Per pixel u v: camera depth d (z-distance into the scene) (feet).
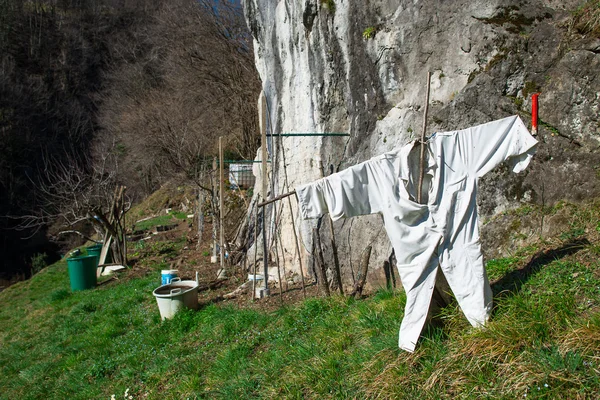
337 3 19.54
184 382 14.07
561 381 8.00
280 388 11.70
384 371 10.17
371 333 12.05
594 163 12.43
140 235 47.65
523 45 14.02
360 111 18.74
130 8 118.52
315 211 11.15
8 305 36.45
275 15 25.45
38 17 116.98
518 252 12.77
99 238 53.26
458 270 9.86
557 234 12.48
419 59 16.65
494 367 9.05
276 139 25.29
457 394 8.91
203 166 38.27
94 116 102.37
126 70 90.68
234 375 13.42
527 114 13.73
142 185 76.95
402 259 10.28
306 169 21.77
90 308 26.61
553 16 14.08
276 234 22.76
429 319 10.66
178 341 17.61
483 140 10.03
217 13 66.23
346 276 17.83
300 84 22.90
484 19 14.92
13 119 94.58
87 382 17.29
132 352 18.19
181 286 21.29
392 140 16.98
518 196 13.79
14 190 90.68
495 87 14.29
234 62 63.82
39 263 76.23
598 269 10.19
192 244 39.86
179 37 69.21
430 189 10.41
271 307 17.84
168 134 46.39
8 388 19.66
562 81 13.19
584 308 9.37
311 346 12.92
